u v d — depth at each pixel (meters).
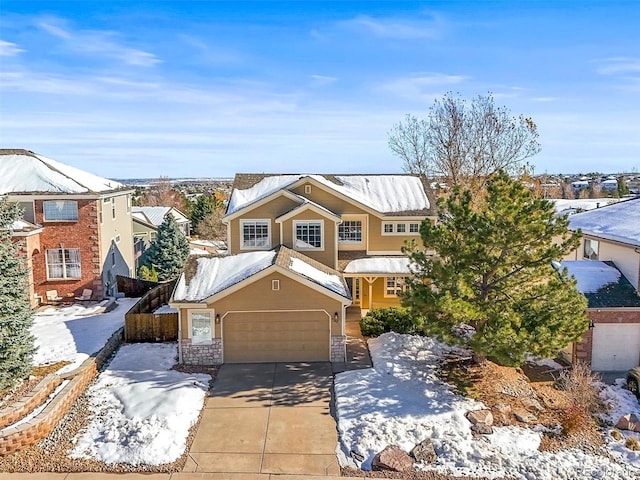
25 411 14.55
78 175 30.06
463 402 15.84
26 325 16.31
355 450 13.67
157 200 89.94
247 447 13.91
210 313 19.41
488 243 16.48
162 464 13.12
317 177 28.42
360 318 24.86
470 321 18.14
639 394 17.23
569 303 16.12
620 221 23.27
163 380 17.78
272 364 19.48
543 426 14.97
